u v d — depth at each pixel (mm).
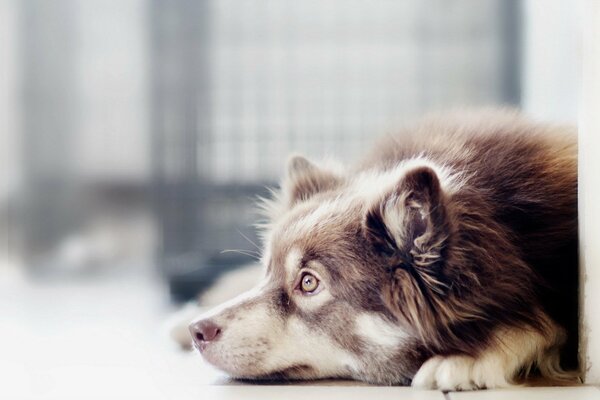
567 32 2389
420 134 1762
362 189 1551
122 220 3186
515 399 1229
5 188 3275
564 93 2393
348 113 2984
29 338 2061
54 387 1456
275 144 3061
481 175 1493
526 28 2697
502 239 1383
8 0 3176
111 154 3191
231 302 1473
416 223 1320
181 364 1644
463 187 1431
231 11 3039
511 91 2756
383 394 1278
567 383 1346
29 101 3236
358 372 1382
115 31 3143
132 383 1467
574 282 1428
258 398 1286
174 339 1931
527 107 2531
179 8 3074
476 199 1417
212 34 3066
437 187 1291
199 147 3107
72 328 2215
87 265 3197
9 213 3275
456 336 1321
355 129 2979
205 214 3090
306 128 3031
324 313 1386
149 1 3092
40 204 3262
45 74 3215
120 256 3168
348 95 2979
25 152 3262
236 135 3084
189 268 2943
